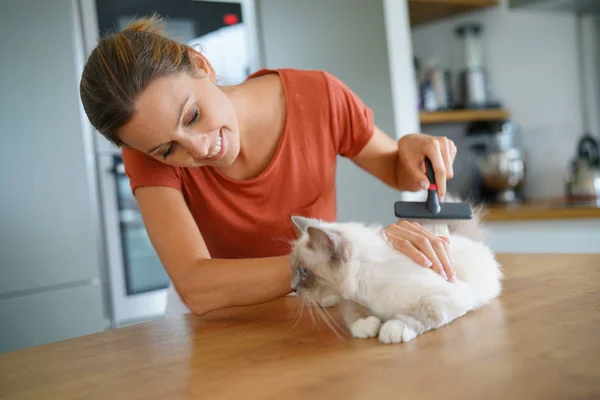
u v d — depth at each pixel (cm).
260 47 253
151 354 88
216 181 127
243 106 124
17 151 203
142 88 89
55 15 210
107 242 223
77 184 214
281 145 128
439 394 62
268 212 130
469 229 124
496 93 305
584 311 88
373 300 92
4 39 200
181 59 95
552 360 69
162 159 100
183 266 108
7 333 201
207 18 243
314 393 66
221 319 108
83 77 96
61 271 211
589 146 273
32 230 206
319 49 258
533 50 290
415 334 84
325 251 94
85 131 218
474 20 305
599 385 61
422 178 116
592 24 274
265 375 74
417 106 285
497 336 80
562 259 133
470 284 96
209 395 69
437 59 306
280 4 253
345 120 136
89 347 95
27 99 205
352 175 259
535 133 295
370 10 256
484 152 293
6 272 201
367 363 74
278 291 101
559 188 288
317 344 85
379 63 258
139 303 230
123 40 93
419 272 91
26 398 74
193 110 94
